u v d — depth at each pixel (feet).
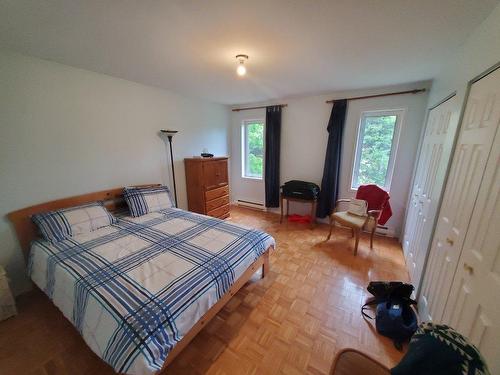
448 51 5.55
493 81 3.51
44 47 5.49
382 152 10.09
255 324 5.31
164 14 4.08
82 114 7.24
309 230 11.13
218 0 3.65
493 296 2.72
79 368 4.27
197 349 4.65
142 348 3.16
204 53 5.90
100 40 5.13
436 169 5.92
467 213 3.78
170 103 10.26
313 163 11.91
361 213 9.09
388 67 6.90
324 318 5.50
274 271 7.54
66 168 7.02
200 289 4.31
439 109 6.56
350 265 7.91
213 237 6.40
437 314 4.42
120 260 5.08
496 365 2.49
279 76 7.91
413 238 7.45
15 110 5.87
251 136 14.28
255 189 14.52
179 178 11.16
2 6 3.75
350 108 10.27
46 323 5.36
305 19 4.25
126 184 8.84
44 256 5.39
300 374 4.16
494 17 3.63
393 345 4.77
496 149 3.16
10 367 4.32
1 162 5.77
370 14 4.06
